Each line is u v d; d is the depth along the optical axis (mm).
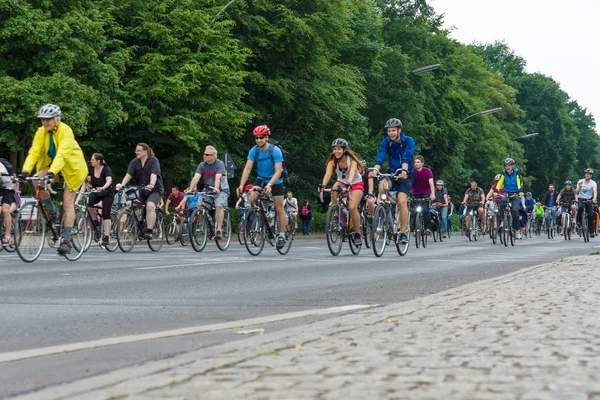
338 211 21312
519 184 32688
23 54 42188
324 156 60719
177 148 48406
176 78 43156
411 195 29641
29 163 17969
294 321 8531
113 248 23578
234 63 46406
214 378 4711
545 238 47719
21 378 5539
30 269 16375
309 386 4457
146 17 44969
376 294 11586
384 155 21578
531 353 5387
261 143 22047
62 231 19078
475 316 7379
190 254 22781
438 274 15438
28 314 9344
